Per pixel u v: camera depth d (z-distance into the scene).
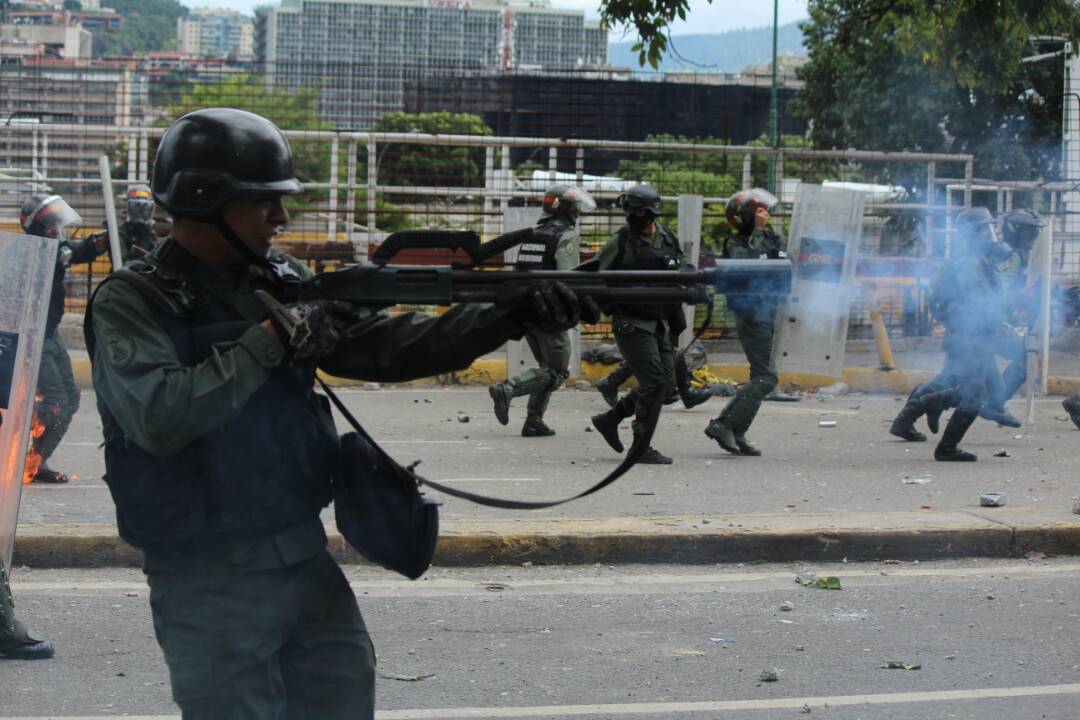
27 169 17.83
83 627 5.93
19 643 5.45
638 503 8.51
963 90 23.14
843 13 23.84
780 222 17.33
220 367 2.68
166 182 2.83
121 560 7.00
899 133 23.47
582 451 10.79
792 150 17.45
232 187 2.79
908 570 7.22
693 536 7.25
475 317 2.88
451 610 6.29
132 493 2.79
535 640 5.83
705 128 24.05
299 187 2.89
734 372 15.36
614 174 22.56
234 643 2.82
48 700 4.98
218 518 2.80
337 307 2.76
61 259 8.66
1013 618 6.25
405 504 3.07
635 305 2.91
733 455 10.67
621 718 4.86
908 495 8.95
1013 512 7.95
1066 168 23.00
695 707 4.98
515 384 11.36
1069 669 5.48
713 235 19.08
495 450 10.77
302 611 2.98
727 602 6.50
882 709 4.98
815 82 24.47
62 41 181.62
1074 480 9.64
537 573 7.02
